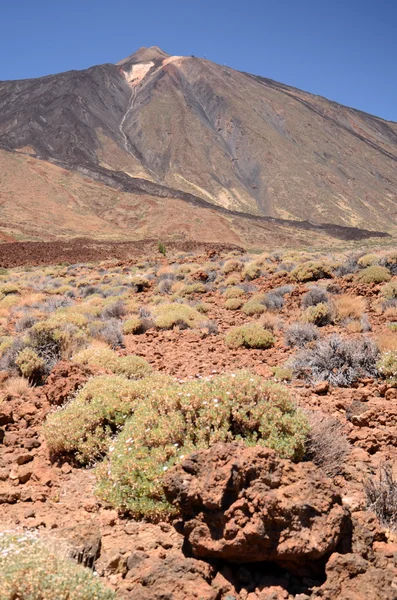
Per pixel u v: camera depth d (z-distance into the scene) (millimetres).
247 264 26188
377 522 3527
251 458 3449
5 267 51406
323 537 3143
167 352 11273
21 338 10898
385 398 6906
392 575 3021
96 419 5684
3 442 6012
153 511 4039
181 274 26594
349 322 12141
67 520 4137
